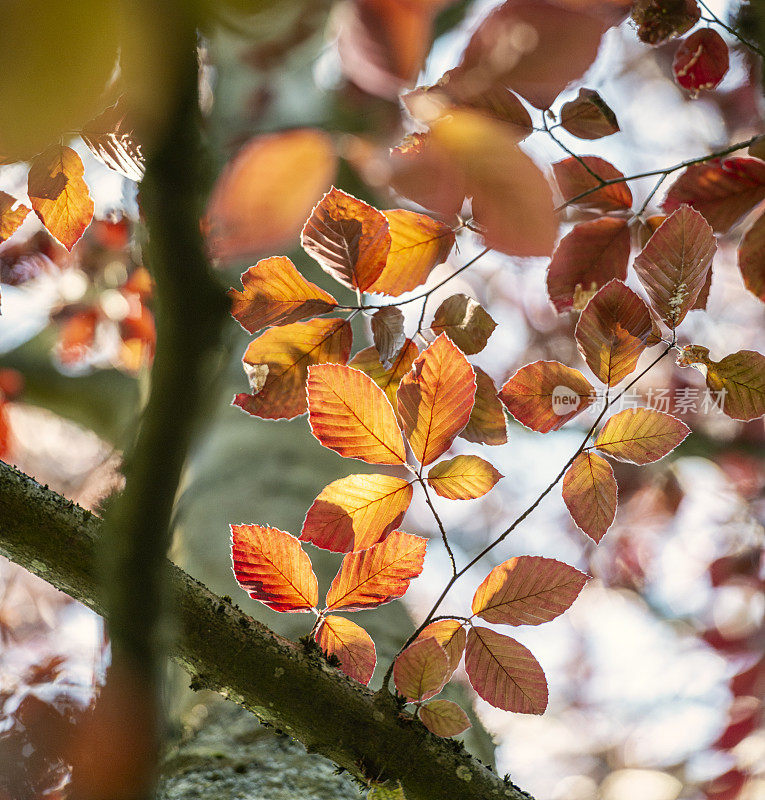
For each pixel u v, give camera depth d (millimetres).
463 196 2137
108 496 2174
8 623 5211
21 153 1840
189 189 2066
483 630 2199
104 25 1763
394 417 2186
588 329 2205
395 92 2113
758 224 2318
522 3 2092
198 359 2105
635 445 2211
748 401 2223
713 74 2352
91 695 2229
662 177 2307
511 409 2229
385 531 2201
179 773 2346
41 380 4395
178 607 2189
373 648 2223
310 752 2213
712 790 5082
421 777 2197
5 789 2293
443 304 2250
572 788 7316
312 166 2160
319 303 2221
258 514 2775
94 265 3557
